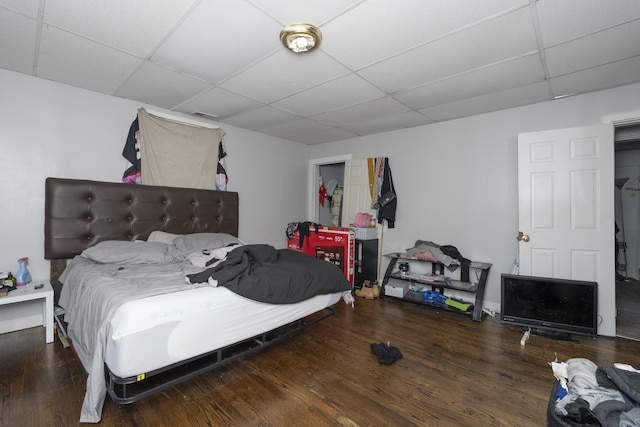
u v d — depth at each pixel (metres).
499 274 3.23
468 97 2.87
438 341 2.49
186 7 1.60
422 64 2.23
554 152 2.80
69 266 2.47
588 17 1.67
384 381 1.89
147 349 1.44
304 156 5.01
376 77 2.45
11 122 2.38
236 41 1.93
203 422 1.50
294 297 2.12
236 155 3.95
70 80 2.54
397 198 4.04
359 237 4.05
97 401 1.45
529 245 2.90
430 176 3.74
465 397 1.73
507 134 3.18
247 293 1.85
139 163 3.04
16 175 2.42
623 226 5.23
